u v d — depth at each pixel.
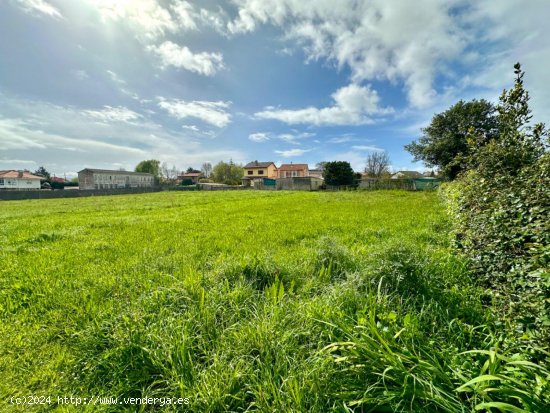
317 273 3.24
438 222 6.33
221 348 1.82
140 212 11.34
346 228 6.38
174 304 2.39
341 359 1.48
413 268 2.62
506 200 2.52
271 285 2.85
